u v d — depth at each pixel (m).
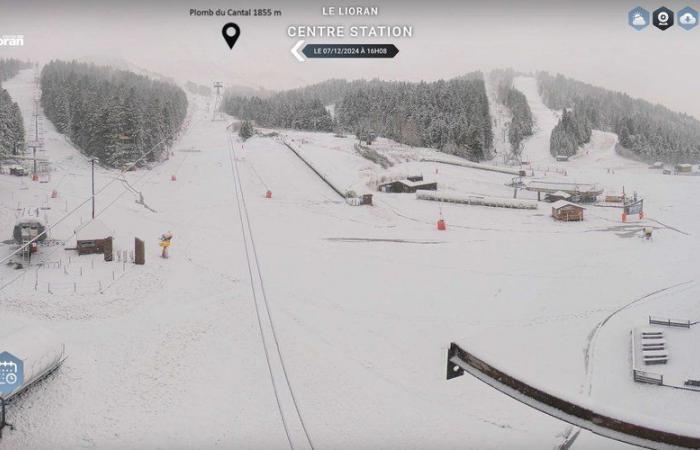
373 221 57.78
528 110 182.38
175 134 112.50
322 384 22.83
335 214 59.47
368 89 152.12
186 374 23.17
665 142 142.38
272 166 85.00
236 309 30.39
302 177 78.38
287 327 28.44
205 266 37.66
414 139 128.38
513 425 20.03
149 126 84.75
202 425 19.64
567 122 153.12
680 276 40.28
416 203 68.31
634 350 26.70
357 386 22.78
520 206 67.62
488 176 96.81
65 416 19.69
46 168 71.06
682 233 56.06
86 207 52.19
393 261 42.56
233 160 89.00
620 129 148.75
